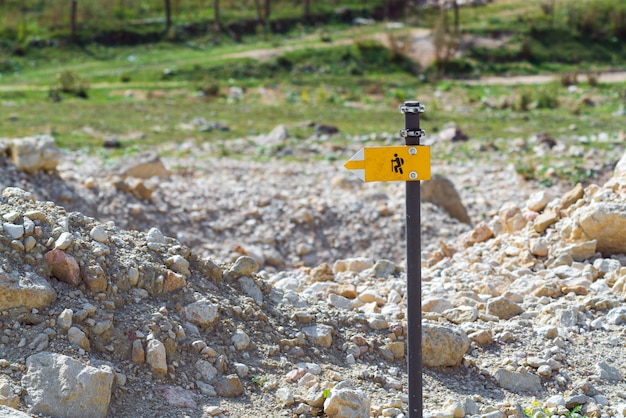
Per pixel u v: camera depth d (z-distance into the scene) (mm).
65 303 6016
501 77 46875
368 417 5840
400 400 6164
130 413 5582
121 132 26047
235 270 7152
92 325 5926
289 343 6598
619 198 9250
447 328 6762
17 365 5551
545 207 10312
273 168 21188
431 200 16750
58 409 5371
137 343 5965
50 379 5449
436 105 36000
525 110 35219
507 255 9578
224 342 6402
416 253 5355
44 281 6047
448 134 25750
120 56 47125
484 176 20891
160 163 18188
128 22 51719
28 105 31406
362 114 31953
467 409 6148
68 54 46594
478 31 52500
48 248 6258
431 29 52594
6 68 43562
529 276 8766
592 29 52969
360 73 46125
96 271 6219
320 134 26906
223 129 27312
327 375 6344
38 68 44312
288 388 6117
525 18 54812
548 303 8023
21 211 6500
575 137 25953
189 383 5973
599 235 8992
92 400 5406
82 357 5711
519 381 6645
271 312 6910
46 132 25188
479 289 8469
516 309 7785
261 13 55781
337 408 5770
